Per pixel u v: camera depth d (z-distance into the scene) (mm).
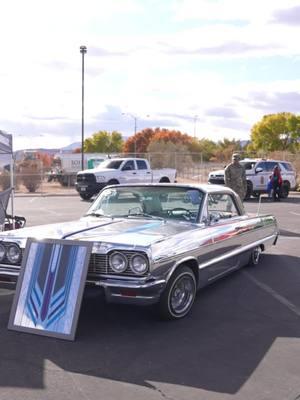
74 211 18125
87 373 4223
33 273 5168
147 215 6547
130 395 3828
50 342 4891
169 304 5406
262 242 8164
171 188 6730
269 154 36594
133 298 4984
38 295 5090
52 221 14930
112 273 5082
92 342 4918
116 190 7016
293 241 11016
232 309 6020
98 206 6988
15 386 3982
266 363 4434
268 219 8484
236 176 12602
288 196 25719
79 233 5555
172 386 3979
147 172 24953
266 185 23344
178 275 5477
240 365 4391
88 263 4961
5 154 9992
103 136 98062
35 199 24625
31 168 31156
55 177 38469
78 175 24062
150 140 79125
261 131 87750
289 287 7035
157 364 4406
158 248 5148
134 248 4988
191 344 4887
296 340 5012
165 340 4988
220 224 6711
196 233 5977
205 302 6297
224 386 3979
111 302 5082
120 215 6684
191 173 36438
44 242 5215
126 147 86375
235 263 7270
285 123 86438
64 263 5070
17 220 9953
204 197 6539
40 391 3895
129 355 4605
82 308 5973
